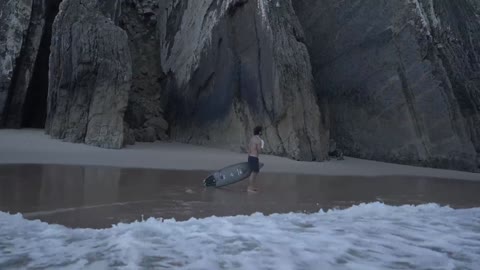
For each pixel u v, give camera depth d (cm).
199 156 1852
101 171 1281
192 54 2378
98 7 2148
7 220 656
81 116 1958
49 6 2312
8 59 2178
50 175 1141
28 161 1427
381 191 1202
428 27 2244
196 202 888
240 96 2128
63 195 874
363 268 532
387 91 2255
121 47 2061
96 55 1977
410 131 2194
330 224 754
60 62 2009
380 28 2280
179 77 2459
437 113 2153
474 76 2389
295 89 1989
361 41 2338
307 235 668
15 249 535
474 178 1752
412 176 1695
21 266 480
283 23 2075
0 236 583
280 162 1828
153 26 2711
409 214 870
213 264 517
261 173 1484
